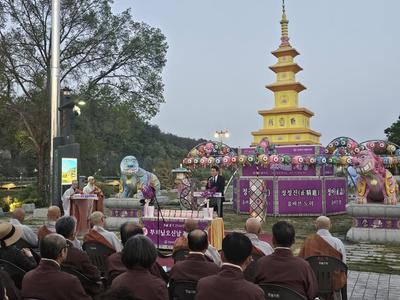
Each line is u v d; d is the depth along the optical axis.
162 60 27.66
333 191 19.41
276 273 3.93
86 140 27.02
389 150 14.69
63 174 12.62
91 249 5.88
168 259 8.17
